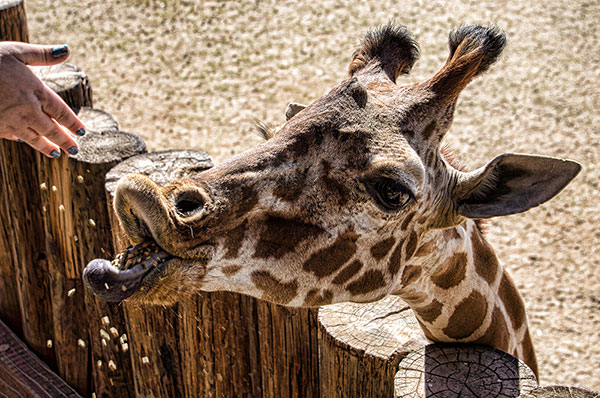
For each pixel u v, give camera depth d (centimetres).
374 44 274
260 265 232
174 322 352
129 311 358
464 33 260
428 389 265
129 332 368
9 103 265
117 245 352
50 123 276
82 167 363
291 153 234
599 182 716
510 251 646
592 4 1001
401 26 276
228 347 345
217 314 338
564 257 638
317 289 246
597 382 525
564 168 246
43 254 416
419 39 945
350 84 244
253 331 342
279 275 236
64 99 443
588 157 749
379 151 237
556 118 808
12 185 408
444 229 268
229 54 948
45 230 392
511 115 813
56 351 419
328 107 240
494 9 1002
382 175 236
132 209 207
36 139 284
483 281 293
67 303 400
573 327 571
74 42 990
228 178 227
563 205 691
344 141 237
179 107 854
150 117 838
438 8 1011
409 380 270
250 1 1055
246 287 233
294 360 332
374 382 294
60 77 459
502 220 682
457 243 276
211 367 351
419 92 253
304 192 234
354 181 237
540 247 649
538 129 792
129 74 921
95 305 380
